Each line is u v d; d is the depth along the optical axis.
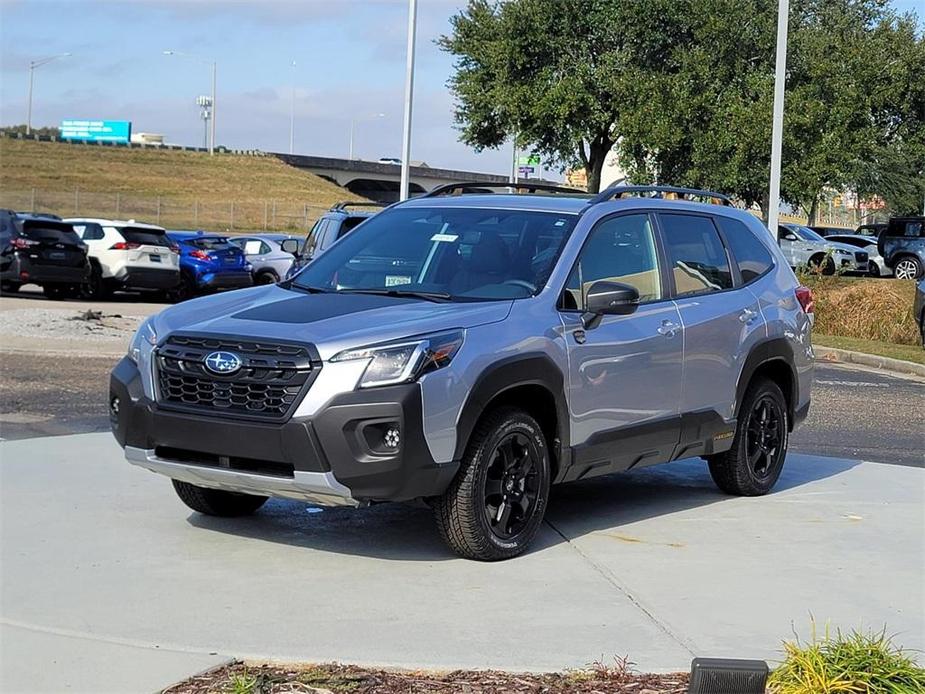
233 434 6.02
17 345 15.81
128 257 27.53
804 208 47.06
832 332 23.62
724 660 4.16
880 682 4.29
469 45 41.00
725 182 36.56
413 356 6.00
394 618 5.46
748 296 8.34
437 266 7.14
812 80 38.78
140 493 7.83
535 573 6.30
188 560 6.34
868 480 9.21
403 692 4.51
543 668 4.83
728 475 8.37
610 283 6.78
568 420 6.84
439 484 6.14
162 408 6.26
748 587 6.16
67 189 102.31
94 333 17.42
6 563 6.17
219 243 31.64
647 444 7.44
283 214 100.94
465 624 5.40
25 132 137.75
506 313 6.58
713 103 38.06
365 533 7.05
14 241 26.39
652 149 37.94
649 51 39.78
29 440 9.52
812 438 11.55
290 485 5.98
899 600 6.02
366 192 138.62
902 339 22.86
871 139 43.78
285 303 6.72
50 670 4.68
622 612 5.66
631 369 7.23
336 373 5.92
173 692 4.47
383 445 5.95
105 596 5.67
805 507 8.18
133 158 118.81
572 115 39.34
